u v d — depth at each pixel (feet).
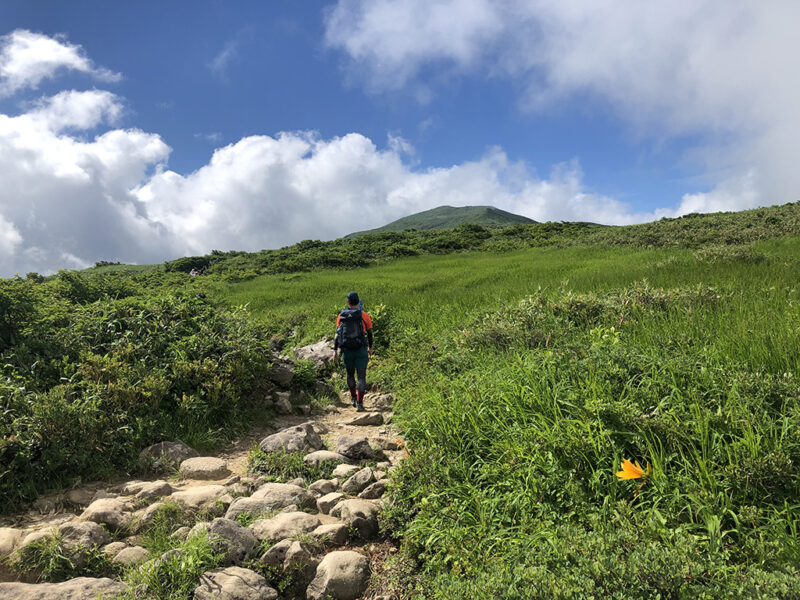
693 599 6.43
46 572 9.75
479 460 13.21
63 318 25.03
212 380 21.58
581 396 14.08
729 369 14.35
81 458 15.23
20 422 15.40
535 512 10.50
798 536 8.37
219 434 19.89
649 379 14.07
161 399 19.95
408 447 16.56
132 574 9.47
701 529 8.95
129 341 23.22
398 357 29.96
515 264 73.20
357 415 23.39
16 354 20.56
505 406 15.29
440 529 10.68
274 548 10.31
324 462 15.92
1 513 12.96
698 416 11.19
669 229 97.40
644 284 30.32
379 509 12.52
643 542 8.00
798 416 11.02
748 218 96.22
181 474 15.69
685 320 21.43
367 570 10.25
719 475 9.83
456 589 8.03
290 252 142.82
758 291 28.09
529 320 26.76
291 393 26.02
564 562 7.84
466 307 38.63
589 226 157.07
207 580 9.31
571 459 11.43
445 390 19.49
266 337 39.83
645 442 11.26
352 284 66.13
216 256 150.82
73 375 19.12
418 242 143.43
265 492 13.30
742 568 7.71
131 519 12.14
